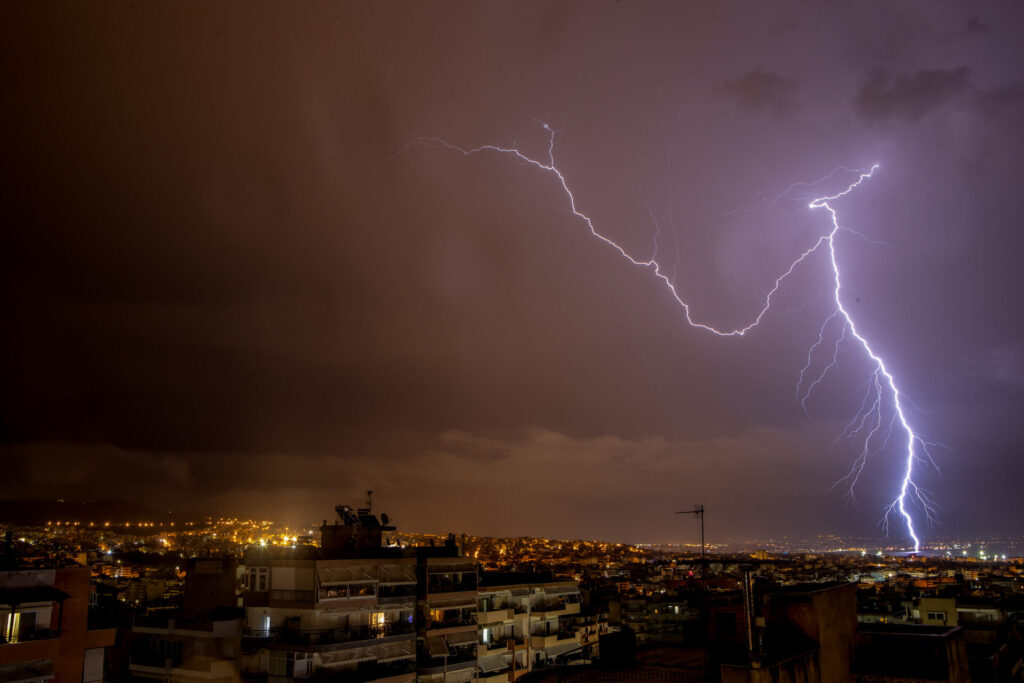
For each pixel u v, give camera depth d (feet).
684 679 57.00
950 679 60.29
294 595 145.18
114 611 164.86
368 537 169.99
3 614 104.42
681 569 563.89
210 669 138.72
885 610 197.06
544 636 185.78
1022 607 198.08
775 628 58.18
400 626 156.35
